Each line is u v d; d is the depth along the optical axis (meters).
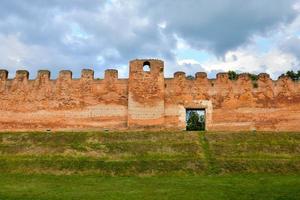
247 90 42.03
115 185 24.80
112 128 42.50
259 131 40.06
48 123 43.28
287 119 41.16
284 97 41.62
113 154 32.62
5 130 43.75
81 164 30.08
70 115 43.16
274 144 34.62
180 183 25.20
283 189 23.06
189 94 42.44
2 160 31.59
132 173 28.44
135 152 33.00
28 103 44.03
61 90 43.81
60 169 29.33
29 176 27.88
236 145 34.28
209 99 42.22
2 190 23.44
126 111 42.66
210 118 41.88
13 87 44.66
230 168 29.05
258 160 30.52
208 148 33.84
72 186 24.59
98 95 43.31
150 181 26.00
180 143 35.03
